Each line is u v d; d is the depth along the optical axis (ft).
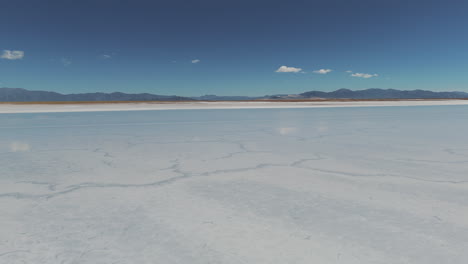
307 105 126.62
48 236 6.90
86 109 84.38
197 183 11.41
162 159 15.99
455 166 14.19
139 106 106.11
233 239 6.75
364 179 11.94
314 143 21.65
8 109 80.79
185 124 37.32
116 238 6.79
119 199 9.52
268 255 6.04
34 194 10.03
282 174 12.77
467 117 49.26
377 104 143.33
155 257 5.96
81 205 8.96
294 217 8.05
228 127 33.42
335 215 8.18
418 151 18.22
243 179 11.98
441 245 6.47
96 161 15.44
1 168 13.84
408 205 8.93
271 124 37.19
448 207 8.75
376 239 6.74
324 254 6.08
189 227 7.40
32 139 23.72
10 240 6.71
